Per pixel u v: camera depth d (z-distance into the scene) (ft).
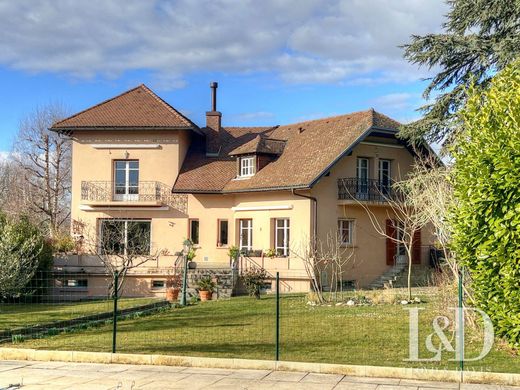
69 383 32.14
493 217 32.78
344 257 95.30
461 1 77.15
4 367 36.11
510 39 69.97
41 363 37.22
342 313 57.98
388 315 55.42
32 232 81.30
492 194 32.50
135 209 106.73
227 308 66.23
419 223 76.43
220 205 105.09
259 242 99.30
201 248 104.99
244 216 102.17
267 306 66.64
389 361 36.63
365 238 98.63
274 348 41.11
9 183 177.06
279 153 105.40
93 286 93.45
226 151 112.57
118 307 65.87
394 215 100.58
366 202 94.89
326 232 94.17
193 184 104.68
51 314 61.62
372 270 98.73
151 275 93.76
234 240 103.45
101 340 45.14
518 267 31.76
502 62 69.72
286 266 90.53
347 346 41.55
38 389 30.96
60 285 92.68
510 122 33.09
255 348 41.14
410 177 86.28
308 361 36.70
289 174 95.81
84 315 59.11
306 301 70.28
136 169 108.47
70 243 100.42
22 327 51.19
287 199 95.61
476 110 37.60
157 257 94.43
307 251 79.10
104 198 106.73
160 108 110.73
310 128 109.91
